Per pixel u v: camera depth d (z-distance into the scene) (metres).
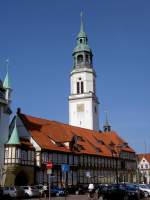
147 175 139.00
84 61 109.69
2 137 65.75
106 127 123.25
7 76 72.88
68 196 57.19
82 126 105.19
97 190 45.75
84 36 112.00
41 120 82.12
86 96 106.25
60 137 81.06
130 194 43.06
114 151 100.12
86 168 84.38
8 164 64.06
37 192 54.12
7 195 47.81
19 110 75.88
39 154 70.00
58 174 74.06
